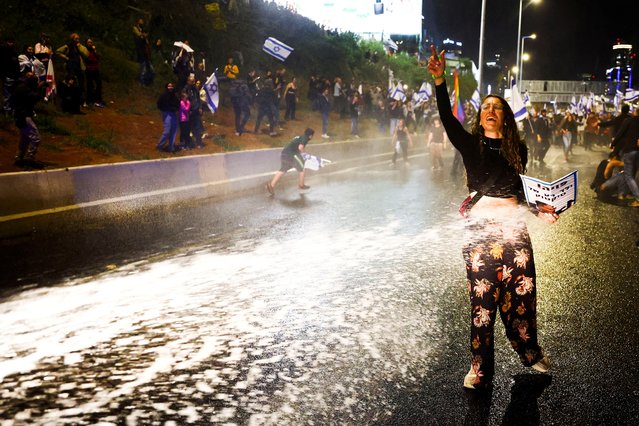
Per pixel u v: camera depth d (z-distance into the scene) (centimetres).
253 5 3334
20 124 1072
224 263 621
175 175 1249
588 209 1012
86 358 366
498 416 298
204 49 2573
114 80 1928
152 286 534
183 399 312
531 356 343
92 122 1561
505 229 330
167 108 1462
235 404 307
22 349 381
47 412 296
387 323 435
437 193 1201
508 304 339
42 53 1535
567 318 454
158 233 792
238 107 1898
